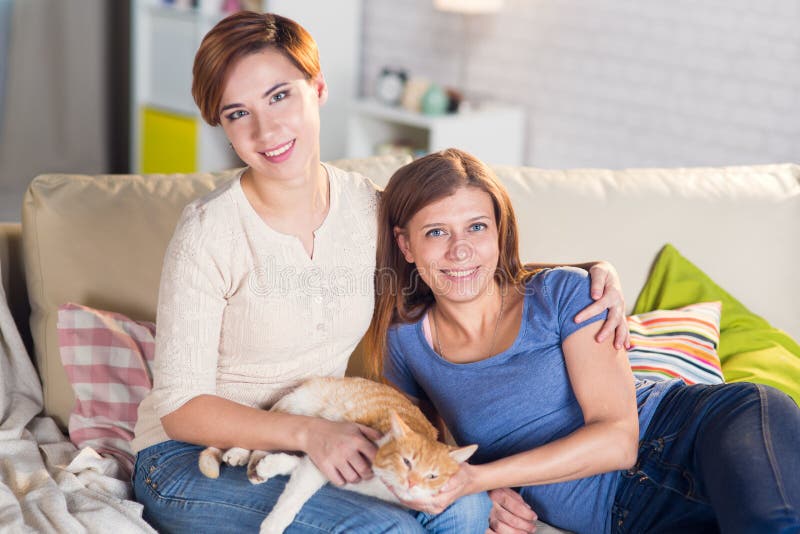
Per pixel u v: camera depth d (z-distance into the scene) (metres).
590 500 1.54
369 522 1.33
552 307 1.55
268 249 1.51
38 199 1.83
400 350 1.70
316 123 1.50
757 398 1.46
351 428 1.44
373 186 1.68
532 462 1.43
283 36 1.43
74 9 5.16
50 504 1.44
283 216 1.52
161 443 1.57
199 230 1.47
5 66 5.06
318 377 1.59
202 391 1.48
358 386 1.56
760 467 1.32
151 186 1.90
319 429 1.43
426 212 1.54
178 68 4.66
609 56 4.05
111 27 5.27
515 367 1.57
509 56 4.39
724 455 1.37
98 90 5.34
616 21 3.99
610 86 4.08
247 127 1.43
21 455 1.63
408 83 4.28
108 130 5.45
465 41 4.47
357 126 4.49
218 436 1.46
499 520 1.52
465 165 1.57
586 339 1.51
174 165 4.82
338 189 1.60
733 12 3.65
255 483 1.44
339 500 1.39
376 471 1.39
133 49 4.82
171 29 4.64
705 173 2.12
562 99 4.26
